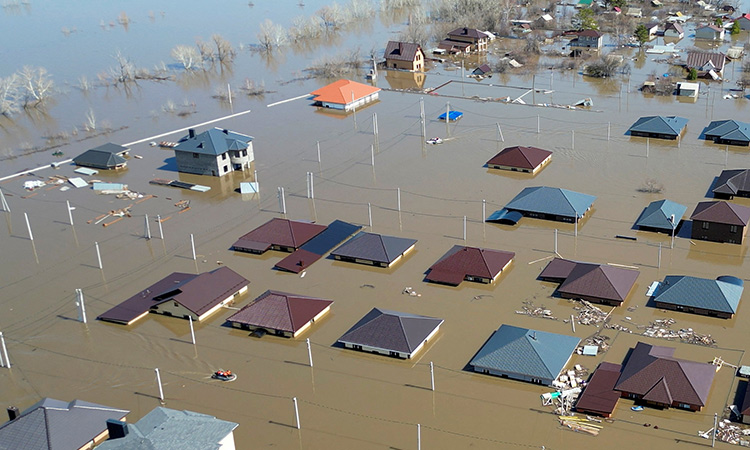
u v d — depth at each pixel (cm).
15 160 12838
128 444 5247
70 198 11106
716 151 11769
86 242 9738
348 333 7362
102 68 19362
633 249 8862
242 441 6178
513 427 6194
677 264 8494
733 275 8219
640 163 11412
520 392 6600
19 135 14362
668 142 12238
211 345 7500
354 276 8644
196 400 6712
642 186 10569
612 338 7231
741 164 11188
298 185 11162
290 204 10519
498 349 6894
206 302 8000
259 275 8756
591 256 8756
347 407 6544
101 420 6106
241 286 8325
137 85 17638
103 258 9300
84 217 10462
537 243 9119
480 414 6369
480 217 9862
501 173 11300
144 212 10531
